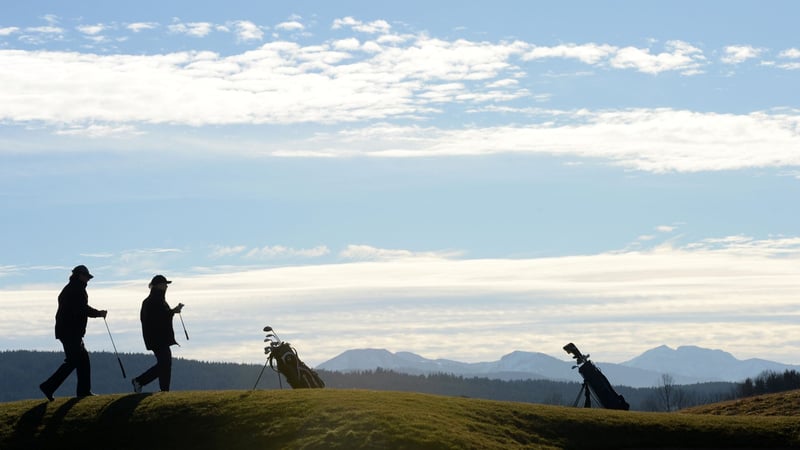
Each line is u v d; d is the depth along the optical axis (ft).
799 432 99.04
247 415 93.09
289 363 112.57
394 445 82.58
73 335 99.14
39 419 95.76
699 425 99.76
